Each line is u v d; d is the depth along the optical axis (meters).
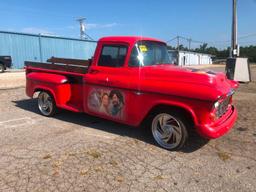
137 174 3.96
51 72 7.00
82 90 6.43
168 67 5.28
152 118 5.06
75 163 4.26
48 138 5.36
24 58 27.77
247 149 4.92
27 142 5.13
